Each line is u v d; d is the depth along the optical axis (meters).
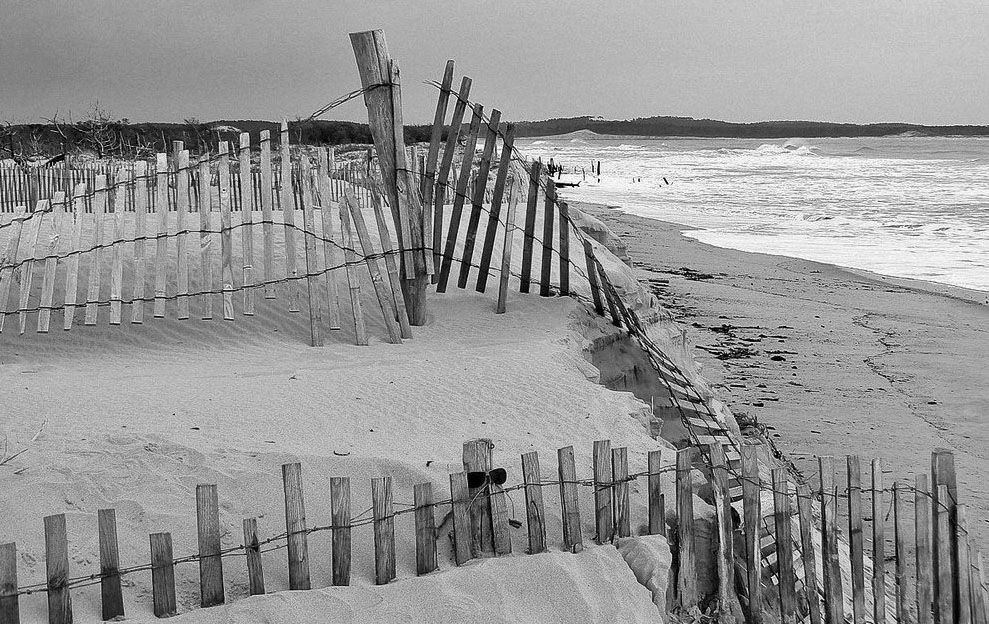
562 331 13.60
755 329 23.83
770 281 30.67
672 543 6.89
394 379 10.60
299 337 13.71
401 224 14.09
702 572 6.98
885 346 22.06
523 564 6.36
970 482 13.41
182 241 13.90
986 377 19.12
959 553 6.94
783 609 6.80
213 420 8.78
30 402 9.47
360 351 12.92
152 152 38.09
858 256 35.84
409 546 6.53
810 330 23.67
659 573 6.49
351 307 14.66
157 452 7.52
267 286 13.92
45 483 6.91
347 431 8.65
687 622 6.63
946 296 27.97
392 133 14.04
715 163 133.50
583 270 16.45
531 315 14.49
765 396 18.02
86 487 6.91
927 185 74.62
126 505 6.71
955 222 46.06
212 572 5.84
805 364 20.41
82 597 5.76
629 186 80.12
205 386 10.30
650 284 30.00
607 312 15.07
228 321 13.94
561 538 6.77
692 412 12.14
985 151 163.75
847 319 24.94
